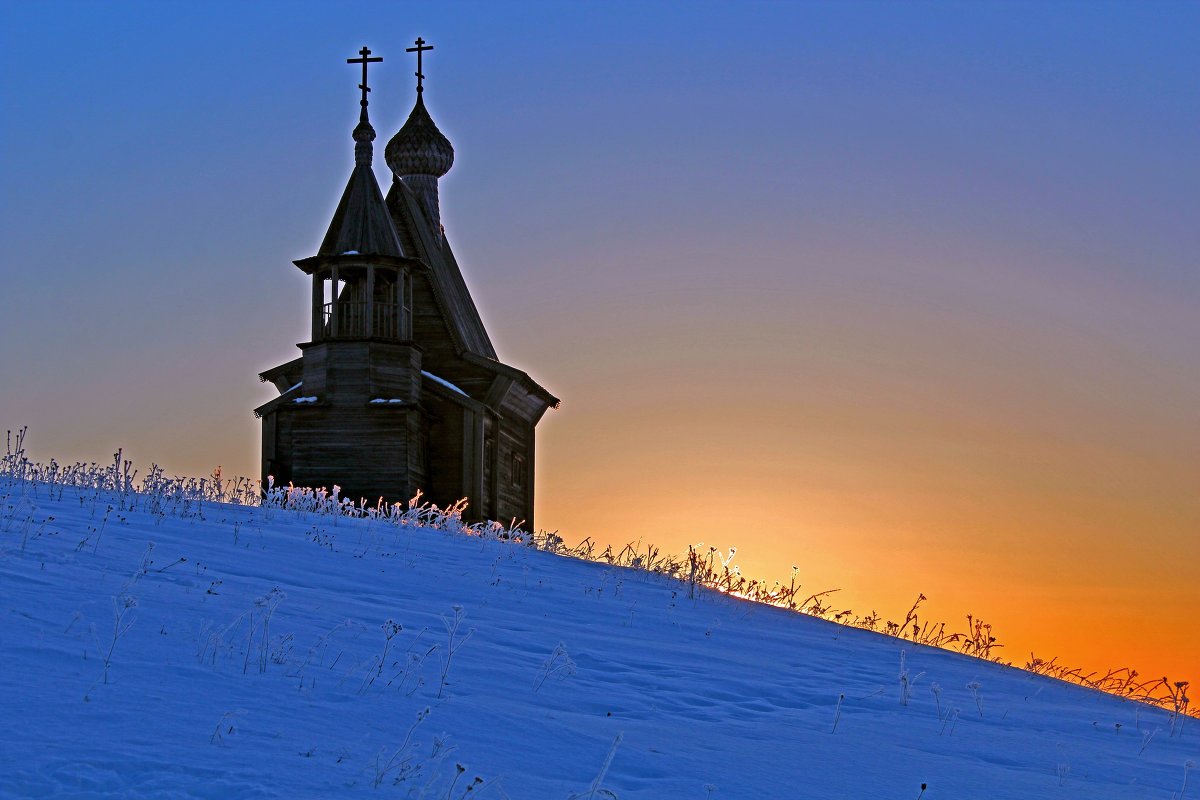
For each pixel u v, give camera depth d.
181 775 6.96
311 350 42.97
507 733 8.91
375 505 41.72
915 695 13.03
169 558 14.77
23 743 7.19
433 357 46.16
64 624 10.15
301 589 14.11
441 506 44.19
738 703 11.50
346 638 11.48
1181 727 13.22
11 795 6.46
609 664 12.43
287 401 44.19
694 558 21.45
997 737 11.18
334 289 43.00
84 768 6.89
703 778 8.47
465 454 44.38
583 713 10.03
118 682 8.72
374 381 42.19
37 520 16.25
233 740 7.73
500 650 12.24
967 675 15.45
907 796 8.66
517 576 18.55
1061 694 14.94
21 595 10.96
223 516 20.48
